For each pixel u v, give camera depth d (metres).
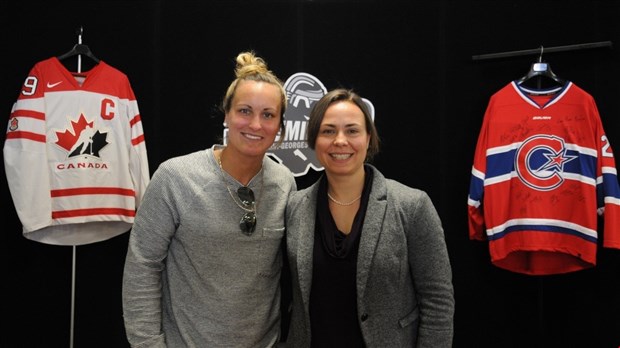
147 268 1.50
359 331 1.46
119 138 2.46
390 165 2.66
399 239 1.46
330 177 1.54
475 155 2.55
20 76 2.57
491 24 2.66
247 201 1.55
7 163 2.33
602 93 2.59
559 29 2.63
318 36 2.66
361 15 2.67
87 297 2.63
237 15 2.65
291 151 2.58
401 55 2.67
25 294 2.59
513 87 2.52
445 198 2.67
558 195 2.43
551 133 2.45
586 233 2.37
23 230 2.34
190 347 1.49
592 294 2.61
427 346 1.46
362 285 1.41
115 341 2.64
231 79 2.64
